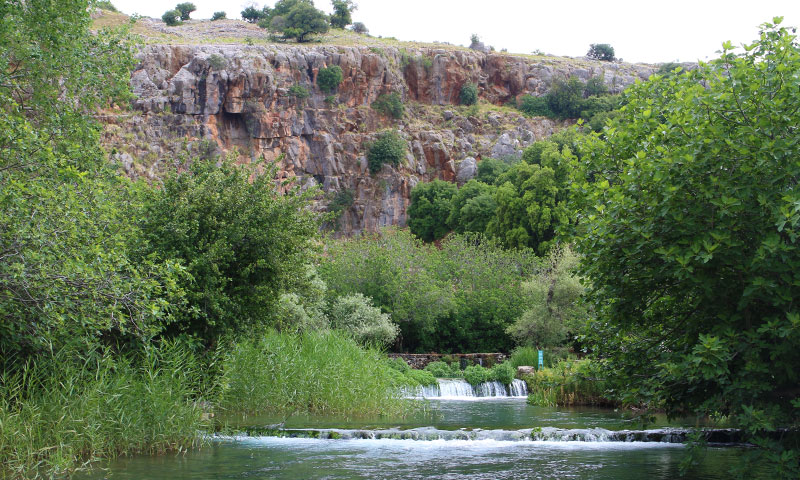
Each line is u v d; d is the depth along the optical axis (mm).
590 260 9391
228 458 11336
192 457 11320
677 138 8742
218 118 80938
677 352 8898
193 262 15422
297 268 18047
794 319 7070
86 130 14852
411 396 25453
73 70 15852
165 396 11875
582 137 10703
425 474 10328
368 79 95562
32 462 9062
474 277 45250
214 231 16500
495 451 12812
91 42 17078
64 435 9664
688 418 17266
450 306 40531
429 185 88938
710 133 8141
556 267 37031
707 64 9312
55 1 15336
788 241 7941
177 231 15531
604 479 9898
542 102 109062
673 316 9594
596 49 145625
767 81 8297
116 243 10359
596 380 10648
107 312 9758
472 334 41844
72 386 9977
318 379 18203
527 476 10180
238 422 15633
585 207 10094
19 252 9086
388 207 89062
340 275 39062
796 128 8156
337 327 32781
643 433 14297
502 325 41406
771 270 7512
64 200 9602
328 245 42688
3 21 13609
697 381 8766
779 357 8078
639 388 9547
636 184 8617
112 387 11000
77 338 10461
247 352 17516
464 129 101750
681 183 8102
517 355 33406
